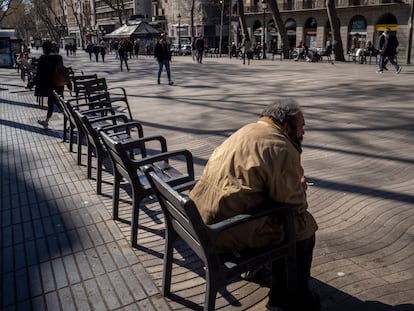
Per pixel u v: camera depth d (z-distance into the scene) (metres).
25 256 3.65
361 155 6.18
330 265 3.27
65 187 5.34
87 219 4.34
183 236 2.66
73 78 11.17
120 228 4.11
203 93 13.68
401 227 3.84
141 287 3.11
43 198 4.99
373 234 3.75
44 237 3.99
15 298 3.04
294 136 2.52
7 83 20.83
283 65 27.92
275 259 2.47
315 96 12.09
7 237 4.03
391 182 5.02
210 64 30.48
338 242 3.62
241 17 38.19
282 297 2.67
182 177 3.91
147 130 8.38
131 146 4.91
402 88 13.18
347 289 2.96
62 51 78.50
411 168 5.50
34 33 116.56
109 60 41.19
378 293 2.90
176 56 48.75
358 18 41.91
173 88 15.43
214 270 2.31
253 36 55.06
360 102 10.70
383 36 19.20
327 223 4.00
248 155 2.34
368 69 22.50
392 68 23.20
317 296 2.70
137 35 52.03
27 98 14.67
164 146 4.55
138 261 3.48
